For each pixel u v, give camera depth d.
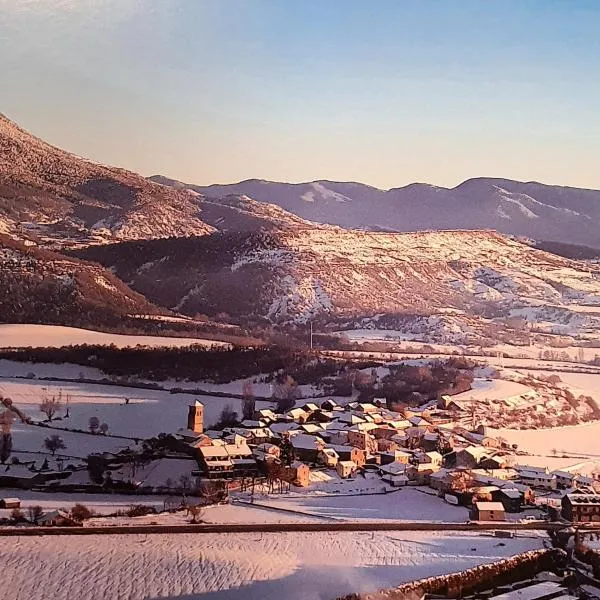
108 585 147.25
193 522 176.88
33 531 167.12
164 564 154.12
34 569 151.25
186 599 144.12
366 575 155.38
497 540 175.50
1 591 144.38
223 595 145.62
